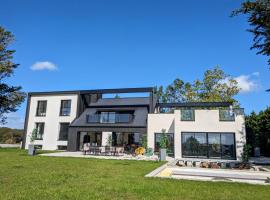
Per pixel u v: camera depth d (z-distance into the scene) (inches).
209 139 827.4
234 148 799.7
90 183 313.7
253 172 475.2
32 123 1157.7
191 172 462.9
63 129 1114.7
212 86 1376.7
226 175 439.5
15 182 306.3
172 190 289.6
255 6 563.5
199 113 852.6
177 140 849.5
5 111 1156.5
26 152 852.6
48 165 486.6
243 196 268.4
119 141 1115.9
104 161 594.6
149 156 776.3
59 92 1139.9
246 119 1119.0
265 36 593.0
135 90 1021.2
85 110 1126.4
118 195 257.4
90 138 1116.5
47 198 233.8
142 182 332.5
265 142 1007.0
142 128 920.3
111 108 1097.4
